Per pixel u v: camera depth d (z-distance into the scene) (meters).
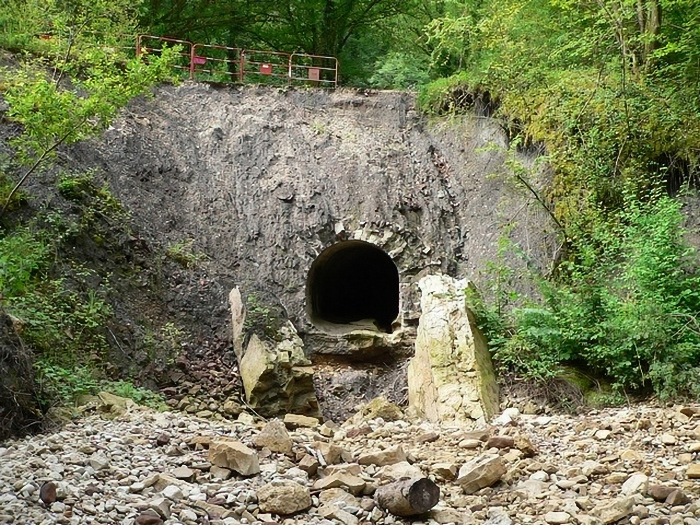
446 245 16.19
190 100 18.78
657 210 11.61
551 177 14.30
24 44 15.84
